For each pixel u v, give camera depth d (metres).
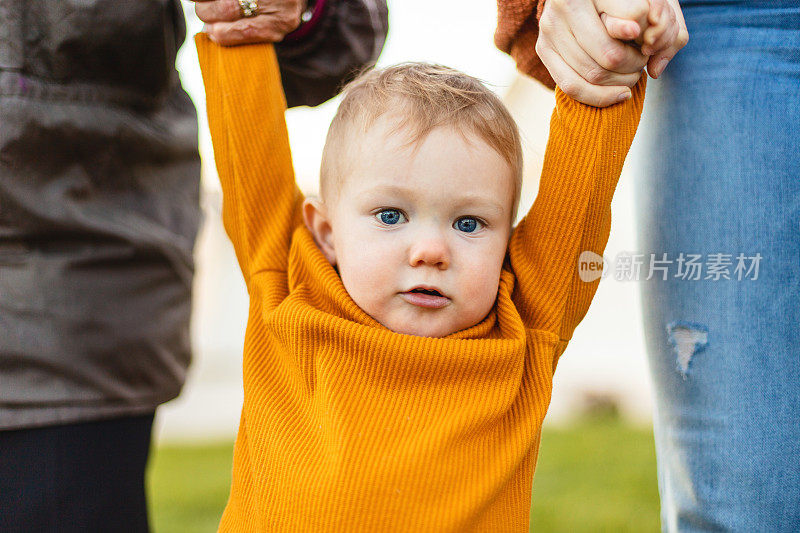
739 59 1.36
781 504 1.30
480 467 1.26
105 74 1.52
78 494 1.46
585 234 1.41
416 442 1.25
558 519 3.01
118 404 1.53
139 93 1.58
